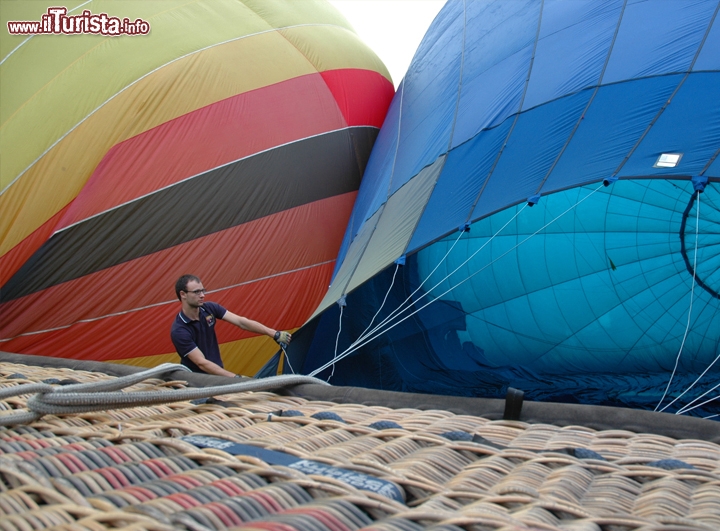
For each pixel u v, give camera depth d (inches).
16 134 234.1
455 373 237.9
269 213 249.8
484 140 188.1
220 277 240.1
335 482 32.6
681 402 205.9
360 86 299.6
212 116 245.9
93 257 228.5
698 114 146.9
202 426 48.0
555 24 208.2
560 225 235.6
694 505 33.3
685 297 230.8
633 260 233.9
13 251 224.5
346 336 230.1
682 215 220.7
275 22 290.8
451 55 254.7
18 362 86.7
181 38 256.8
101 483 33.1
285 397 61.0
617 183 220.1
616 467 38.6
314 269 257.1
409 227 180.4
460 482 36.0
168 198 235.3
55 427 46.3
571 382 234.2
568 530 28.2
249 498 30.1
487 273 245.4
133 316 231.9
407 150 234.8
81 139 233.5
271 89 263.1
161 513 28.0
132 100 238.7
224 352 241.4
